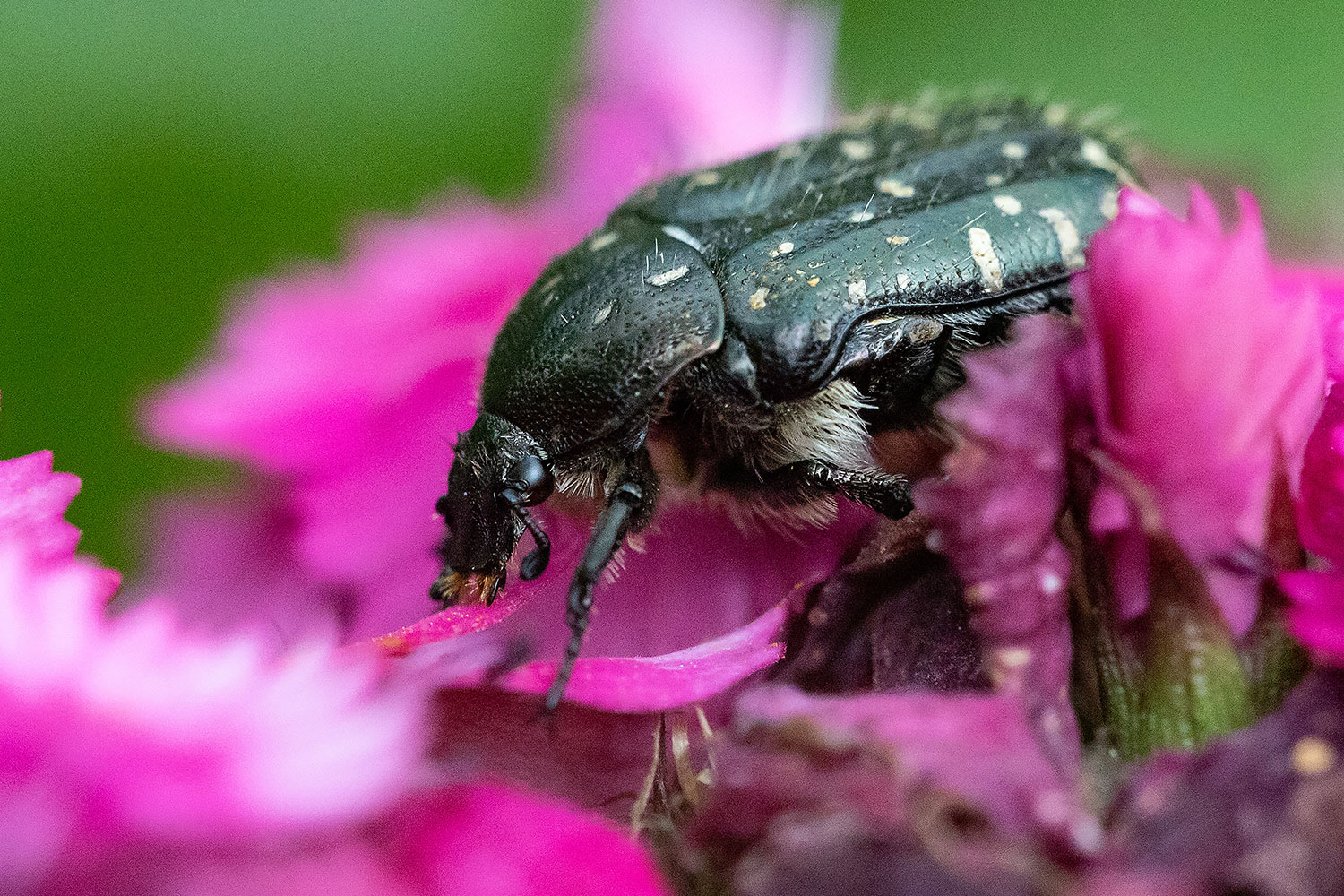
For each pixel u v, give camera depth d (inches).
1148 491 1.9
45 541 2.0
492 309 2.4
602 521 2.2
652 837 2.0
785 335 2.2
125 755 1.8
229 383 2.4
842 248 2.2
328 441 2.3
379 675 1.9
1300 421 1.9
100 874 1.8
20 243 2.5
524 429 2.2
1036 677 1.9
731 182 2.3
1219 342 1.9
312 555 2.3
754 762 1.9
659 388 2.2
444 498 2.2
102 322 2.5
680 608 2.2
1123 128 2.3
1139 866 1.9
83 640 1.9
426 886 1.8
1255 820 1.9
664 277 2.2
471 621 2.1
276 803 1.8
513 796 1.9
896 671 2.0
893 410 2.2
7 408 2.5
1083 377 1.9
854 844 1.9
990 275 2.2
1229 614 1.9
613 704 2.0
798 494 2.2
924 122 2.3
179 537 2.4
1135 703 1.9
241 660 1.9
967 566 1.9
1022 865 1.9
